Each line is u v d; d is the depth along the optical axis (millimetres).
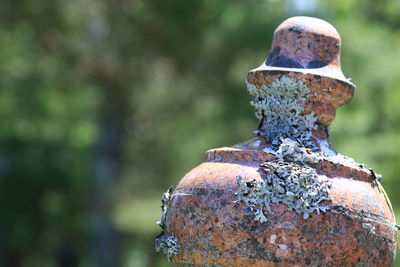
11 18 19797
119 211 23062
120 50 20016
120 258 23375
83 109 25406
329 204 3914
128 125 23438
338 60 4352
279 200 3895
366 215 3977
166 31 18406
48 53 20594
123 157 24016
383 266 4074
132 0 19531
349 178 4086
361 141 13211
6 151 30906
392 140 13133
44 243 33812
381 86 14836
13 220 31938
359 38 15078
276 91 4258
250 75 4355
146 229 23141
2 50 20844
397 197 12453
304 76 4180
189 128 21406
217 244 3969
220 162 4195
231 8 16203
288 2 15875
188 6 17359
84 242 33875
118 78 20562
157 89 21000
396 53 15812
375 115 14680
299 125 4254
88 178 31359
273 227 3871
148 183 24469
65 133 29656
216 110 19094
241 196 3943
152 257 31250
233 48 17766
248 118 17578
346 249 3906
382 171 12523
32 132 29469
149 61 20203
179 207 4164
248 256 3906
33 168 31328
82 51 20281
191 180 4211
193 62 19328
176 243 4148
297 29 4312
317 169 4043
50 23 20016
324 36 4305
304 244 3861
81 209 32719
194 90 20156
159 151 24109
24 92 21219
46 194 32406
